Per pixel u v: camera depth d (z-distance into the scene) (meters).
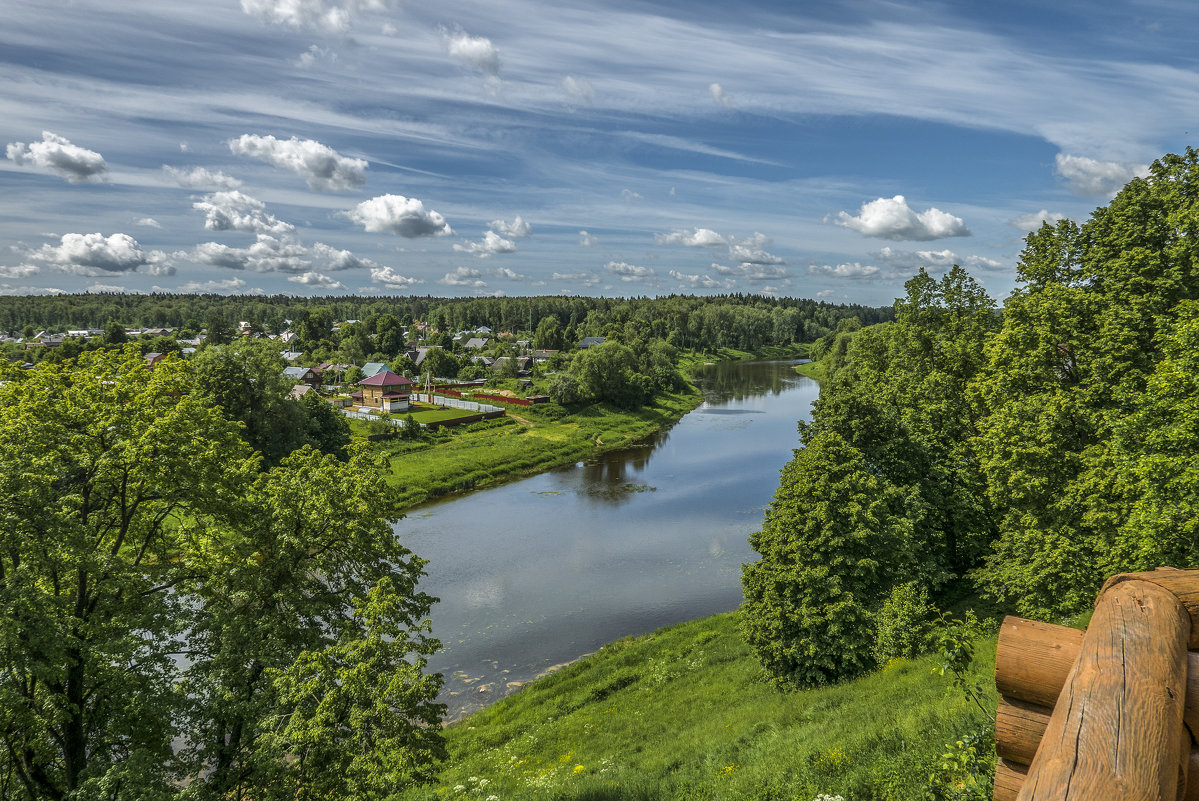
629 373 106.88
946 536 33.47
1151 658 1.82
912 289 40.25
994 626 23.31
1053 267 30.08
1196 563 16.58
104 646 15.29
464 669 32.44
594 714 26.17
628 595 40.34
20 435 16.52
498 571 44.12
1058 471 24.38
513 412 101.31
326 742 15.10
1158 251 25.36
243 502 20.00
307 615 19.14
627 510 57.28
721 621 34.88
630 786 16.97
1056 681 2.64
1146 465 17.47
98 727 16.67
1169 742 1.54
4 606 14.09
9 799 15.47
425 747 15.43
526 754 23.09
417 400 113.62
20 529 14.99
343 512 20.11
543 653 33.78
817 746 15.29
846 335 130.12
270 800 15.11
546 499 61.59
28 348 157.38
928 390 35.06
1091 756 1.52
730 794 14.52
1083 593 22.23
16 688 14.87
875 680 21.20
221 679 17.33
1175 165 26.12
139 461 17.30
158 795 14.38
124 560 16.61
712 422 98.69
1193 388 17.31
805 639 24.50
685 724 23.67
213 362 62.81
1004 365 28.72
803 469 26.88
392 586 19.00
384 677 15.74
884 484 29.06
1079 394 24.55
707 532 51.00
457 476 67.62
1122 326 23.86
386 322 174.50
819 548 25.55
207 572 19.09
